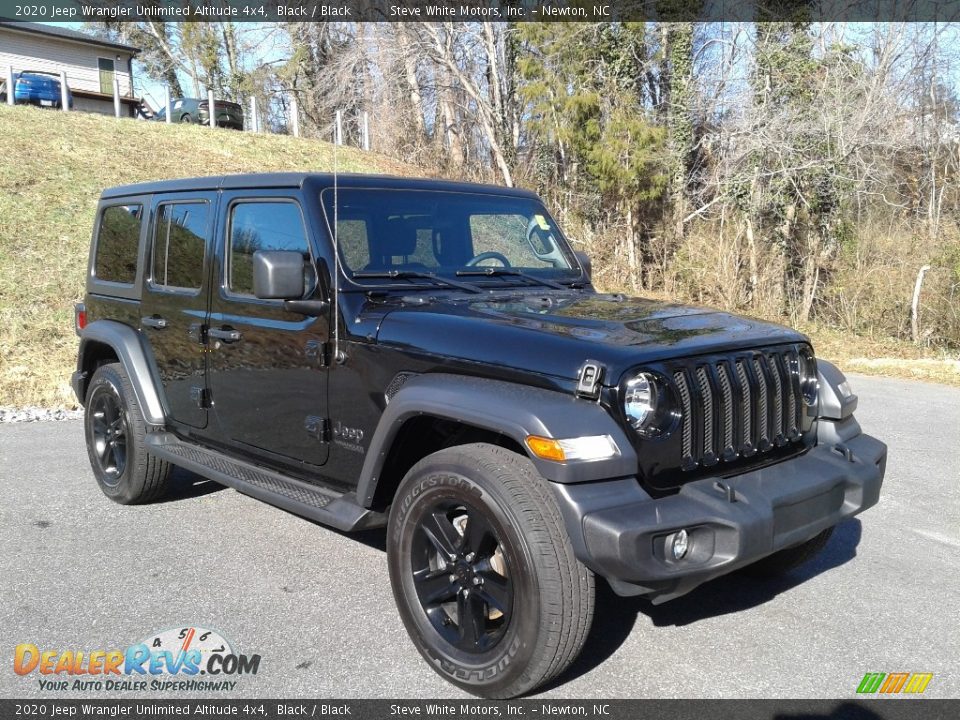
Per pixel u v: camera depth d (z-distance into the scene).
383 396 3.39
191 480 5.61
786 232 17.62
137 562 4.18
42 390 8.84
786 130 17.33
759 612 3.71
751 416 3.22
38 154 17.83
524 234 4.45
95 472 5.27
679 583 2.78
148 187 4.93
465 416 2.92
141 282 4.87
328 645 3.36
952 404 8.80
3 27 32.59
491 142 23.78
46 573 4.04
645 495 2.80
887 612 3.72
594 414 2.79
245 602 3.73
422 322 3.34
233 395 4.19
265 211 3.99
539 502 2.77
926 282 15.69
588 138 18.81
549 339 3.02
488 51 23.70
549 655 2.77
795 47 17.69
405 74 25.64
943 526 4.91
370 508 3.43
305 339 3.72
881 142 17.06
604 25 18.66
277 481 3.93
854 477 3.32
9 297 12.10
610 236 19.27
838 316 16.77
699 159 20.23
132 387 4.82
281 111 35.53
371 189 3.95
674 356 2.98
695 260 17.86
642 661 3.27
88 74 35.41
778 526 3.00
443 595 3.12
